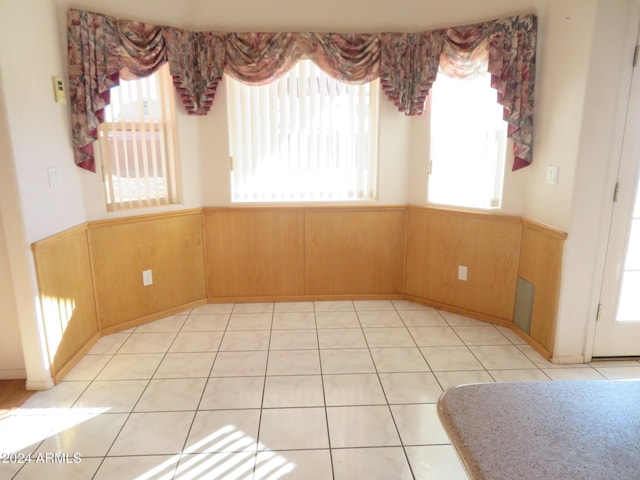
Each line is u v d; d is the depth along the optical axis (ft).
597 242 8.48
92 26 8.70
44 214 8.02
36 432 6.91
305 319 11.12
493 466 2.60
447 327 10.67
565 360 8.98
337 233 11.89
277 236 11.84
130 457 6.38
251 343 9.86
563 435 2.88
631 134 8.07
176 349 9.58
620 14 7.59
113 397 7.83
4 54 6.98
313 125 11.41
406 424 7.07
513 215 10.17
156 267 10.87
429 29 10.37
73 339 8.94
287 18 10.48
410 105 10.69
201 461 6.29
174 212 10.97
